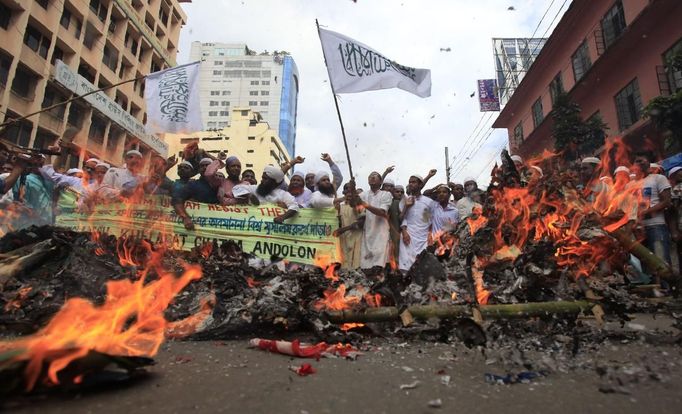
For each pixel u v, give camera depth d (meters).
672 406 1.65
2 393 1.65
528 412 1.59
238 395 1.76
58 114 25.05
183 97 7.23
